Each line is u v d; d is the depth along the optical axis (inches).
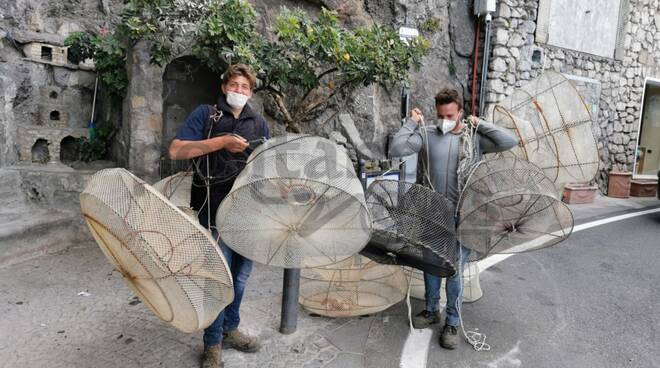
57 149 215.2
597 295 161.6
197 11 160.6
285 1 236.8
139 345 111.8
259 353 112.2
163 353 109.0
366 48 188.4
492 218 106.1
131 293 140.9
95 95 232.4
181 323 85.7
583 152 136.5
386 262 116.6
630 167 435.8
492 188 102.7
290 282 120.0
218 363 102.3
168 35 166.9
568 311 147.3
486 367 111.8
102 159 224.7
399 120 279.0
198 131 100.4
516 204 103.8
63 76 231.6
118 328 119.6
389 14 278.8
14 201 180.1
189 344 113.6
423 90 298.4
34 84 223.3
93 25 253.6
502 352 119.5
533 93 142.5
